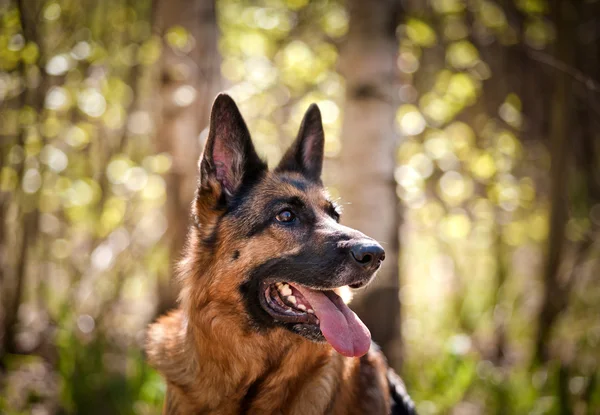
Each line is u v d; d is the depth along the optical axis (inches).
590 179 301.0
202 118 262.8
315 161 182.5
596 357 247.0
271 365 150.1
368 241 145.1
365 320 243.4
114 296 265.1
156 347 158.6
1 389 235.5
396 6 258.1
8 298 260.7
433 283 390.9
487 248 339.3
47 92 250.4
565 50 277.4
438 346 292.0
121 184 269.0
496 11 320.2
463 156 304.8
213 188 157.3
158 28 273.4
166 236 265.1
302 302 151.2
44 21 261.6
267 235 151.4
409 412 178.7
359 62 251.6
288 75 334.0
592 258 283.9
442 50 322.3
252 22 338.6
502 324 304.3
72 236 281.4
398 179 273.1
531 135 327.3
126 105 286.4
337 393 150.1
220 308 149.3
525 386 233.9
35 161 250.4
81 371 216.8
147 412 213.3
